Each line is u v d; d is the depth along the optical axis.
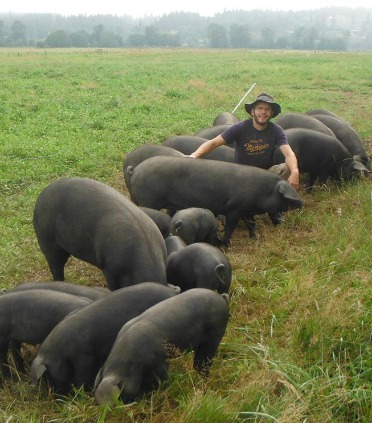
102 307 4.98
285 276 6.84
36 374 4.67
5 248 7.84
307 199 9.83
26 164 11.61
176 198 8.12
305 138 9.94
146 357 4.58
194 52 57.44
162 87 23.27
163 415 4.57
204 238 7.68
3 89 21.50
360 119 16.52
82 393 4.73
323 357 5.30
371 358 5.21
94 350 4.88
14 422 4.68
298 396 4.47
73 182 6.28
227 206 7.94
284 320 5.94
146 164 8.30
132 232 5.82
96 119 15.99
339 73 28.94
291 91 22.41
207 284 6.11
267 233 8.24
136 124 15.51
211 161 8.12
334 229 7.87
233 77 27.30
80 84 23.89
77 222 6.06
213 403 4.50
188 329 4.88
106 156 12.29
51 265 6.66
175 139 9.91
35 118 16.14
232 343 5.53
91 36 144.50
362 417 4.59
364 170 10.16
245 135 8.36
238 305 6.26
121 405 4.39
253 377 4.92
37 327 5.19
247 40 174.12
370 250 7.21
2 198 9.82
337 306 5.78
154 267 5.73
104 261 5.86
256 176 7.91
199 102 19.27
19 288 5.76
